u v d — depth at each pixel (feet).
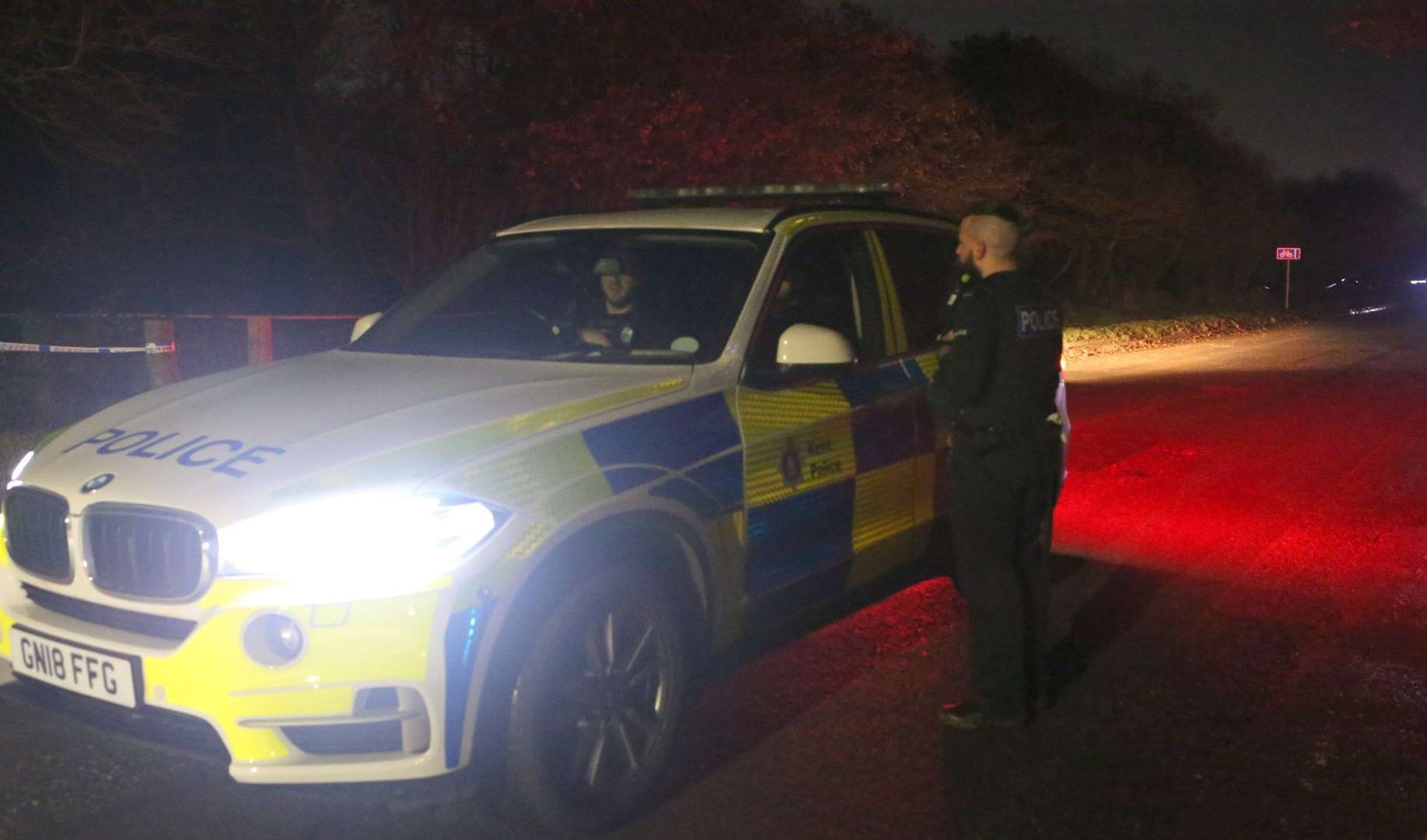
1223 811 12.69
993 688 14.55
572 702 11.46
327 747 10.55
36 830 11.73
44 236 43.73
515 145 49.93
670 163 47.70
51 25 35.19
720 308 14.33
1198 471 32.04
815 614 15.05
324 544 10.38
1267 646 17.80
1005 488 13.94
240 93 50.90
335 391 13.07
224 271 53.42
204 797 12.53
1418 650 17.67
